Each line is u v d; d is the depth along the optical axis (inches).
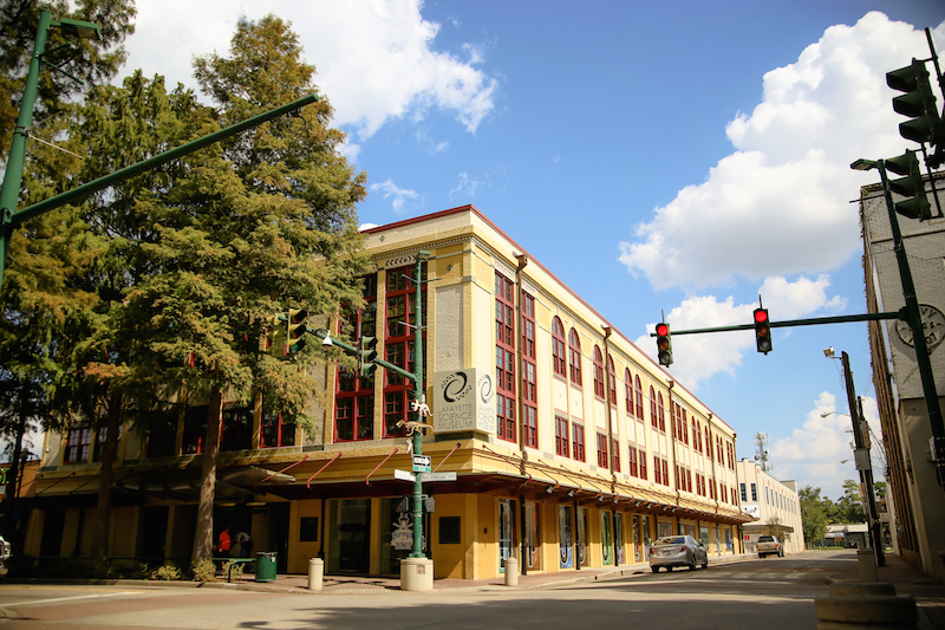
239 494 1120.2
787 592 624.1
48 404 1033.5
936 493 860.6
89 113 1037.2
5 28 715.4
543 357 1268.5
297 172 987.3
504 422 1094.4
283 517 1135.0
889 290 933.2
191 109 1085.8
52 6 748.0
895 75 421.4
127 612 506.0
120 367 887.1
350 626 411.8
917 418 887.1
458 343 1032.8
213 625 424.8
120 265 1007.0
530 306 1245.7
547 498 1187.9
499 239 1178.6
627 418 1711.4
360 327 1130.0
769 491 3595.0
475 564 948.6
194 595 685.3
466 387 993.5
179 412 1154.7
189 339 865.5
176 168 1063.6
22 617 469.4
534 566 1146.7
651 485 1796.3
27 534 1438.2
